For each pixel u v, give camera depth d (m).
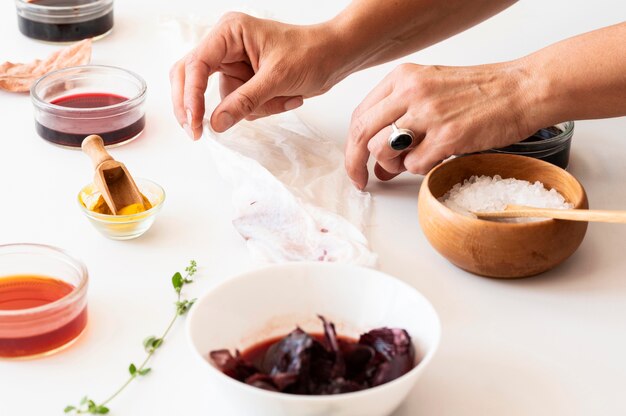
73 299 1.06
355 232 1.29
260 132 1.58
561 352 1.11
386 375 0.94
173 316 1.15
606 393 1.05
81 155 1.55
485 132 1.34
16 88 1.73
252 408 0.91
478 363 1.09
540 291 1.23
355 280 1.08
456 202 1.30
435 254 1.31
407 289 1.05
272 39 1.48
